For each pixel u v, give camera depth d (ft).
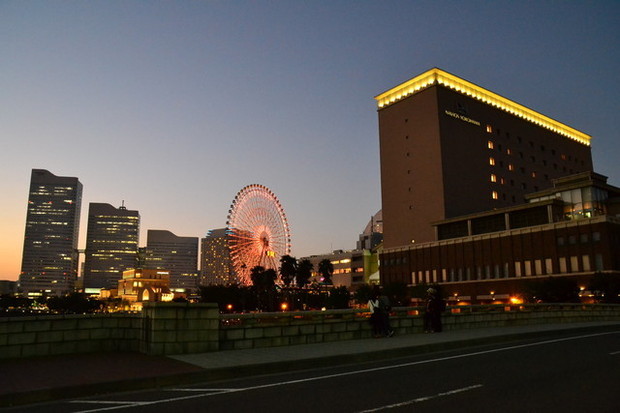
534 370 38.50
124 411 27.20
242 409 26.84
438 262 318.24
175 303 48.19
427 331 70.33
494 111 385.50
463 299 297.53
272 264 286.25
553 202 271.08
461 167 352.49
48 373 36.91
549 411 25.46
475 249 297.53
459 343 57.16
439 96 353.10
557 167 425.28
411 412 25.55
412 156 362.74
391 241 367.45
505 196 375.04
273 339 53.57
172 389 33.81
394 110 382.22
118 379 34.04
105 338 50.70
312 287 534.78
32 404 29.86
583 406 26.40
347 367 42.50
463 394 29.81
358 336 61.57
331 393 30.78
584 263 244.42
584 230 246.88
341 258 611.88
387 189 377.30
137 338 50.44
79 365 40.68
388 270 353.31
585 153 462.19
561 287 220.43
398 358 48.21
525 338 67.51
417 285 298.35
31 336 46.75
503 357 46.68
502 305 87.92
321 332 57.67
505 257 280.92
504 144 386.11
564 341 61.62
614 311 119.85
